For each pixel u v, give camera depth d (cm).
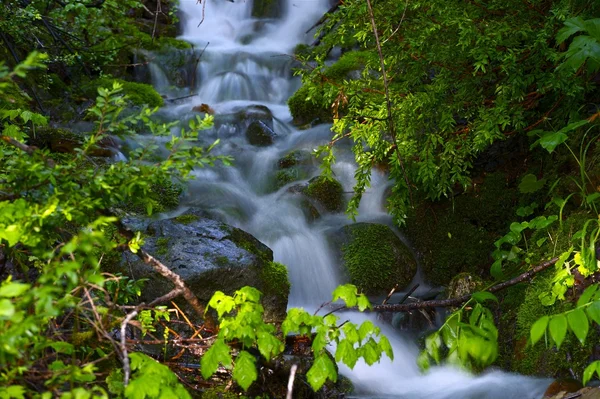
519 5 411
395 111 441
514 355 367
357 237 511
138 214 474
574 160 453
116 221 230
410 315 438
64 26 692
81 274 223
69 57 630
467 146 428
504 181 517
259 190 605
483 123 412
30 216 207
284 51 934
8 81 199
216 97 848
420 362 377
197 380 302
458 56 420
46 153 227
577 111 427
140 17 927
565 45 419
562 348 342
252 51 925
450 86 439
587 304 244
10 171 233
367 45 476
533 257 396
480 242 508
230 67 886
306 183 581
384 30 427
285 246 507
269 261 411
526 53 414
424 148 431
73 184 219
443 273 512
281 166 616
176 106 772
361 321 447
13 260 297
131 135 241
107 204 229
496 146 533
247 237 417
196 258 376
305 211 552
